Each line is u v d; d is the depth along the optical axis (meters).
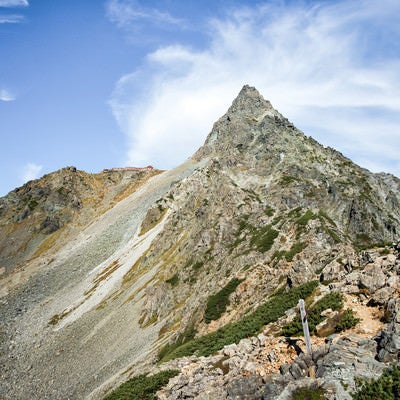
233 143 170.88
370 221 107.62
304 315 17.78
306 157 144.25
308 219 66.12
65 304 121.31
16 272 176.50
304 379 15.33
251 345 22.59
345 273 25.97
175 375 24.75
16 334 107.50
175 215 135.75
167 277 96.06
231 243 90.56
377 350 16.12
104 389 52.78
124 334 81.62
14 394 75.06
